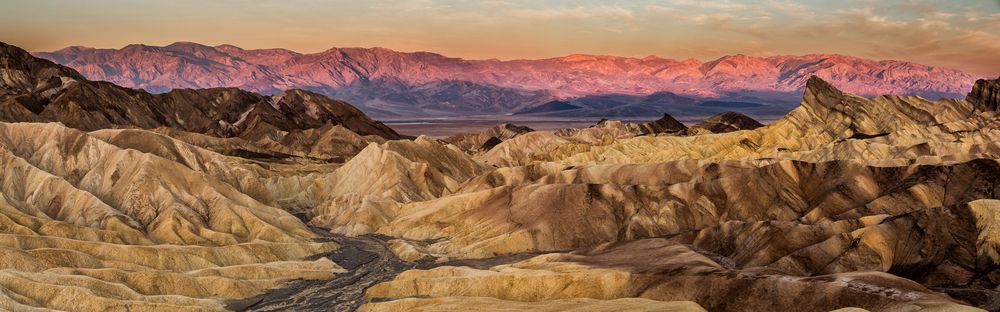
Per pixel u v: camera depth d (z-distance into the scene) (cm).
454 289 10612
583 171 17525
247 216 14725
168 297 10262
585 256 11881
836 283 8712
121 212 14750
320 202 18962
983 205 10719
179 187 15500
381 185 18375
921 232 10781
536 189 15400
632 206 14812
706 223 14562
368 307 10231
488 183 18262
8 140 17012
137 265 11831
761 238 11869
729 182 15200
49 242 11906
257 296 11131
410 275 11556
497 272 10844
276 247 13462
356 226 15950
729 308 9075
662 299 9594
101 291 10038
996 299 8606
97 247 12094
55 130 17325
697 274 9750
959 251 10312
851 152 18688
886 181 14462
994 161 13662
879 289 8394
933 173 14025
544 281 10306
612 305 9100
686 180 16575
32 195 14612
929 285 9881
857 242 10894
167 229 13800
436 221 15550
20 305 9094
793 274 9775
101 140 17112
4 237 11481
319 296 11138
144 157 15875
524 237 14012
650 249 11725
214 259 12619
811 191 14950
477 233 14600
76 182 16362
